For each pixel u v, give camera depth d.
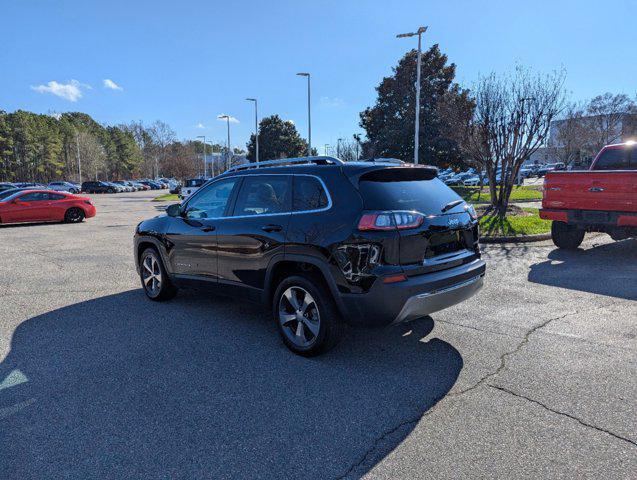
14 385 3.50
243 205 4.52
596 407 3.05
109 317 5.15
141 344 4.32
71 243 11.34
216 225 4.70
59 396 3.31
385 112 37.44
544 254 8.36
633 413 2.97
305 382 3.50
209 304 5.66
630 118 37.66
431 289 3.59
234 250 4.50
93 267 8.11
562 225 8.51
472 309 5.19
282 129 70.94
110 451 2.65
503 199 14.06
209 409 3.12
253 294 4.41
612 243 9.33
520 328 4.57
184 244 5.12
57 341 4.41
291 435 2.80
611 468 2.42
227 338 4.46
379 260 3.45
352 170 3.76
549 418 2.92
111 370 3.75
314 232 3.76
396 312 3.48
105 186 60.53
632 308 5.14
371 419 2.96
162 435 2.81
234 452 2.63
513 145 13.56
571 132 34.38
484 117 13.66
